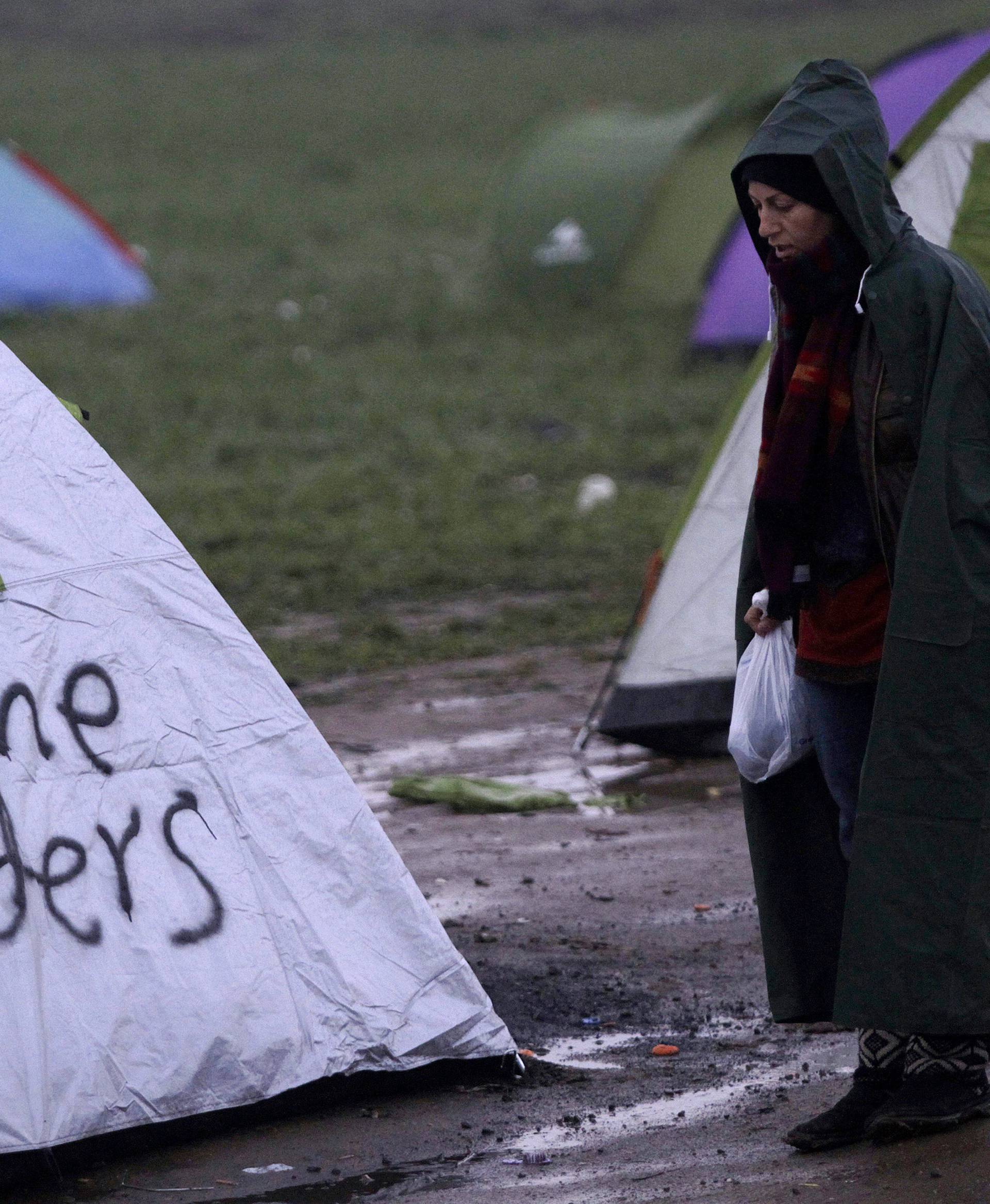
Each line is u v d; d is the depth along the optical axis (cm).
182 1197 1258
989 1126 1221
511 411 5947
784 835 1359
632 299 7712
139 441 5600
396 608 3666
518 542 4134
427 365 6869
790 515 1244
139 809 1375
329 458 5353
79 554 1402
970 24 19750
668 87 16725
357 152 14188
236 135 14975
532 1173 1265
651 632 2583
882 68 5256
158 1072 1320
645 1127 1342
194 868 1378
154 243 10181
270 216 11125
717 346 6606
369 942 1427
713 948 1792
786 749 1303
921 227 2281
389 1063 1407
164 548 1437
